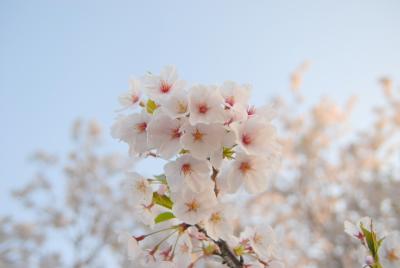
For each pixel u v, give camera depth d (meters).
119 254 2.38
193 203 0.43
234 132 0.43
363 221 0.49
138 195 0.45
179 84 0.46
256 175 0.45
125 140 0.45
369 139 3.06
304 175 2.99
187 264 0.44
